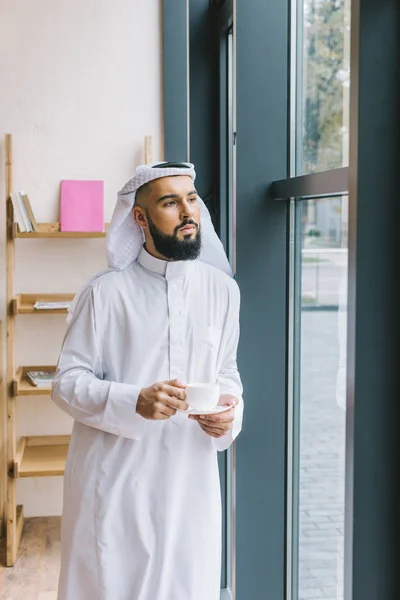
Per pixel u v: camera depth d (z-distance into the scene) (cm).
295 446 253
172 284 207
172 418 203
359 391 137
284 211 251
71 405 202
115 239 212
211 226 223
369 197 136
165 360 205
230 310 214
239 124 249
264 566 256
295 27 248
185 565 205
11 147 412
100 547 202
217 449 208
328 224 206
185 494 205
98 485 203
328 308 208
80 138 431
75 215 425
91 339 207
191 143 369
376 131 135
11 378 398
